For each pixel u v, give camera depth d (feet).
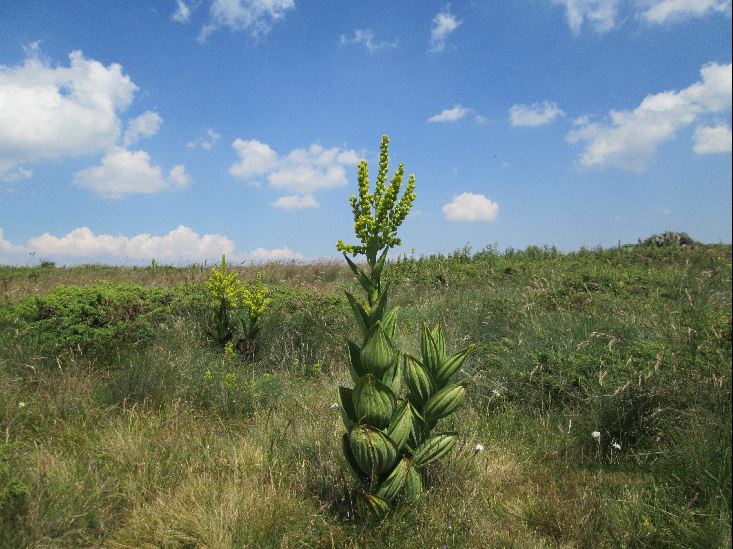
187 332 23.52
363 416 11.37
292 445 14.62
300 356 23.98
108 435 14.75
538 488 13.24
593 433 14.82
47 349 20.17
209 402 18.37
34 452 13.46
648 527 11.37
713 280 24.34
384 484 11.53
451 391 12.57
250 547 10.68
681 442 13.75
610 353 18.78
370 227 11.81
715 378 14.51
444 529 11.33
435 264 47.42
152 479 12.98
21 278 44.75
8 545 9.96
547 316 23.76
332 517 11.96
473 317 25.49
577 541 11.19
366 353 11.45
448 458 13.58
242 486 12.49
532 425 17.11
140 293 26.18
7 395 16.47
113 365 20.59
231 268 49.29
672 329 19.12
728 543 10.22
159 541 10.87
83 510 11.32
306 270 50.65
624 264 47.21
